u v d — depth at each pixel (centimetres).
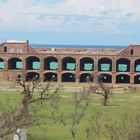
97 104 9356
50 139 5700
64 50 15575
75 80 14175
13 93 11012
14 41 14450
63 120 6316
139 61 14525
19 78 13350
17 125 3488
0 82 13788
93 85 11681
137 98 10962
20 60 14975
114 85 13700
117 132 4562
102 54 14200
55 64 16312
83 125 6462
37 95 8181
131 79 14200
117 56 14188
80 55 14225
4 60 14312
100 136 5512
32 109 5028
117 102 9988
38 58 14412
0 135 3272
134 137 4047
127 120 6191
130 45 14212
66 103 9088
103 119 6938
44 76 14312
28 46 14388
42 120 6662
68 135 5903
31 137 5647
